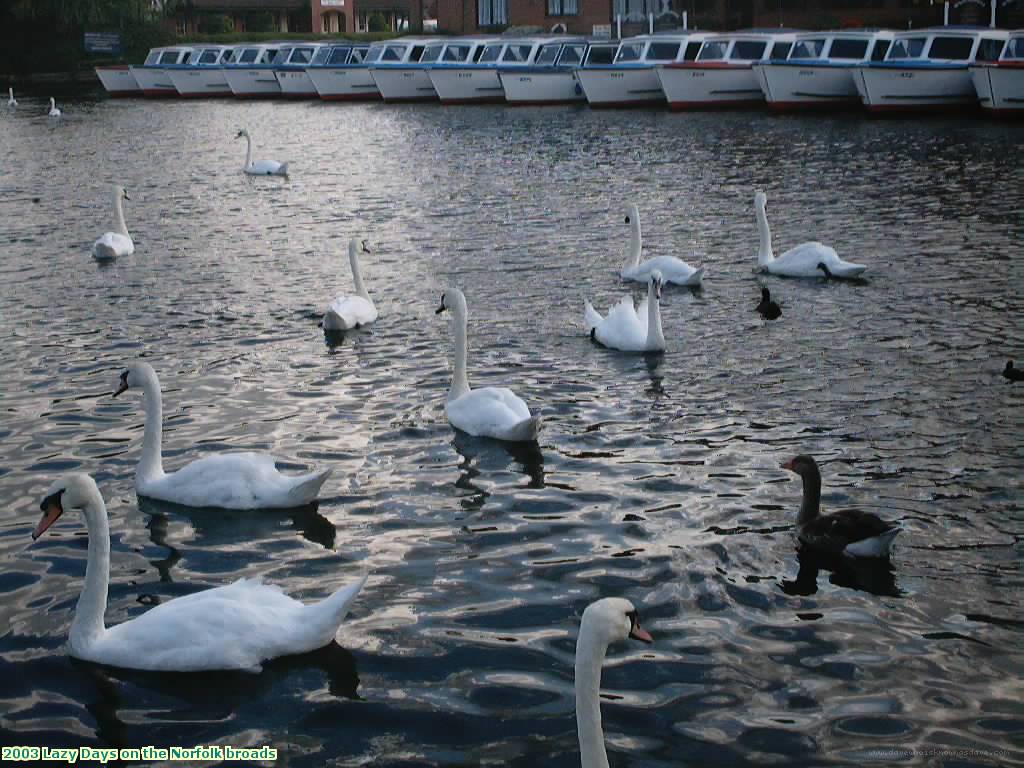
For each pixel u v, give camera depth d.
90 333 17.31
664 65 55.00
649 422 12.98
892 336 16.28
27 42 93.38
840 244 23.30
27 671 8.04
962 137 40.88
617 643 8.33
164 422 13.20
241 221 28.31
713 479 11.23
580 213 28.28
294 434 12.80
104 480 11.46
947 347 15.58
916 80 48.41
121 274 21.94
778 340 16.34
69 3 89.44
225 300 19.62
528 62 64.19
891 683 7.77
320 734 7.30
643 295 19.66
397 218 28.33
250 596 8.30
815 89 51.62
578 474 11.46
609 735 7.23
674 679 7.84
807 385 14.15
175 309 18.91
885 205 27.56
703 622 8.58
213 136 50.12
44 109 65.94
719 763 6.95
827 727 7.29
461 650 8.22
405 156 41.47
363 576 8.92
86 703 7.66
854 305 18.25
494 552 9.77
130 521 10.49
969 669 7.91
